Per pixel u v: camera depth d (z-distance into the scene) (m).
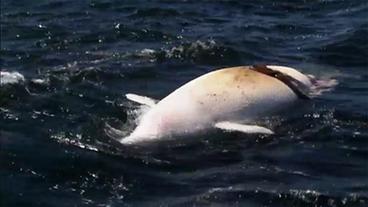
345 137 28.55
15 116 31.00
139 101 32.75
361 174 25.52
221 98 29.39
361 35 44.34
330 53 41.16
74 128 29.73
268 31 48.06
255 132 28.42
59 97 33.50
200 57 40.88
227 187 24.58
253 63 39.91
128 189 24.61
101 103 32.78
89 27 50.75
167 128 28.34
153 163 26.52
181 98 29.38
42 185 24.80
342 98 32.53
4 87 34.62
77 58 42.06
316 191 24.08
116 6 57.69
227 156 27.11
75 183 25.00
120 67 39.00
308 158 26.83
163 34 47.88
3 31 50.56
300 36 46.19
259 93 30.12
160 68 38.88
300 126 29.53
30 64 41.03
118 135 29.06
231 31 48.34
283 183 24.80
